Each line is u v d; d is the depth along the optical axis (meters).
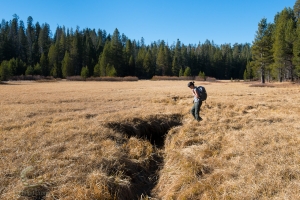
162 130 9.54
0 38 81.06
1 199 4.09
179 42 96.06
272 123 8.80
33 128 7.66
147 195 5.32
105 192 4.67
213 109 11.71
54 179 4.73
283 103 13.03
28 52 84.88
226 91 21.64
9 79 55.88
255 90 22.92
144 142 7.95
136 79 63.16
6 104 13.00
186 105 13.08
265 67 43.19
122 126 8.82
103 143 6.71
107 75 68.94
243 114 10.67
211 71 98.25
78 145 6.41
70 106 12.38
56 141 6.58
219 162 5.71
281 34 39.16
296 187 4.23
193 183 4.96
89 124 8.37
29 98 15.76
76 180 4.80
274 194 4.16
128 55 85.75
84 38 90.12
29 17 97.56
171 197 4.79
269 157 5.57
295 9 48.94
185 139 7.61
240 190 4.36
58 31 110.69
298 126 8.07
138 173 6.10
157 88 28.44
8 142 6.34
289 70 45.16
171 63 89.62
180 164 6.01
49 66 74.75
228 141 7.14
